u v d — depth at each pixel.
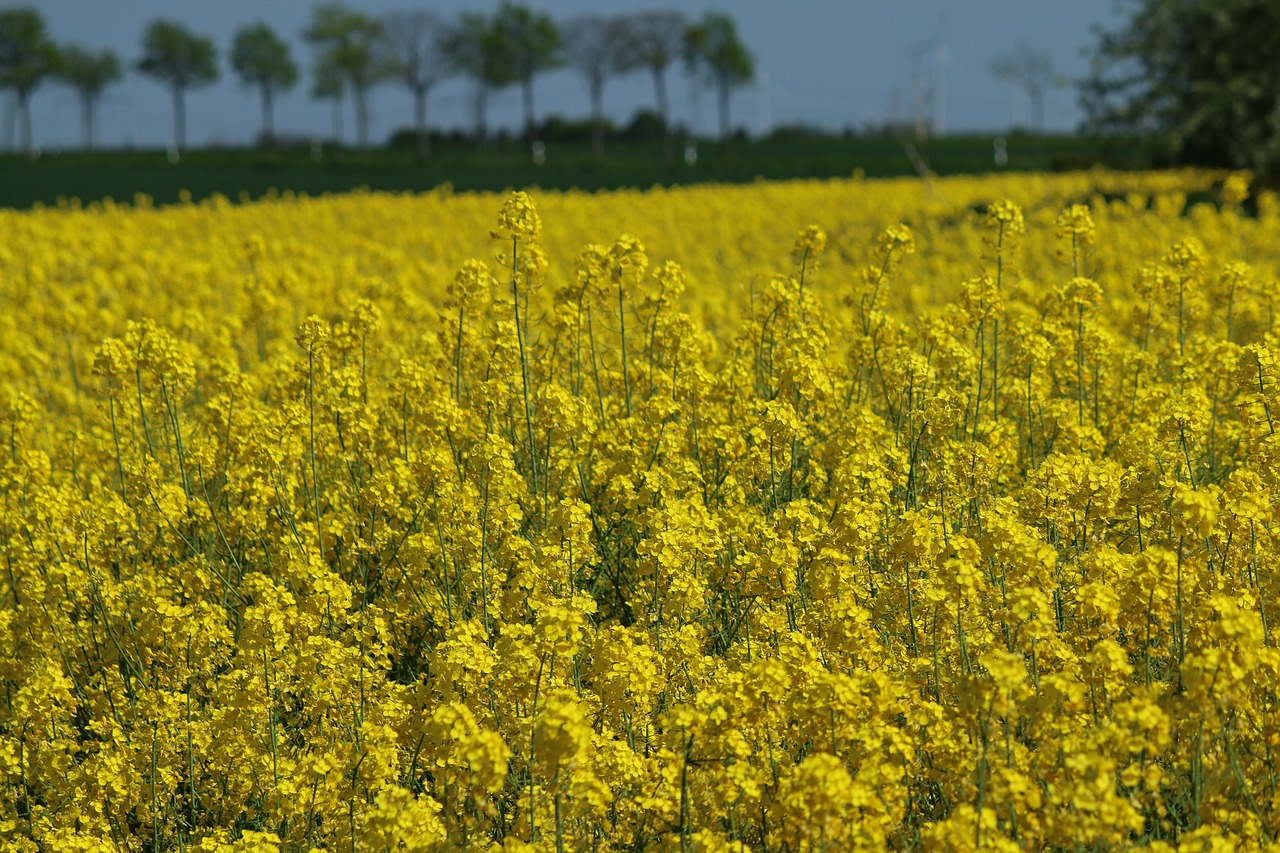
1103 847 5.14
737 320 17.39
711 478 10.09
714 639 7.79
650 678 6.41
